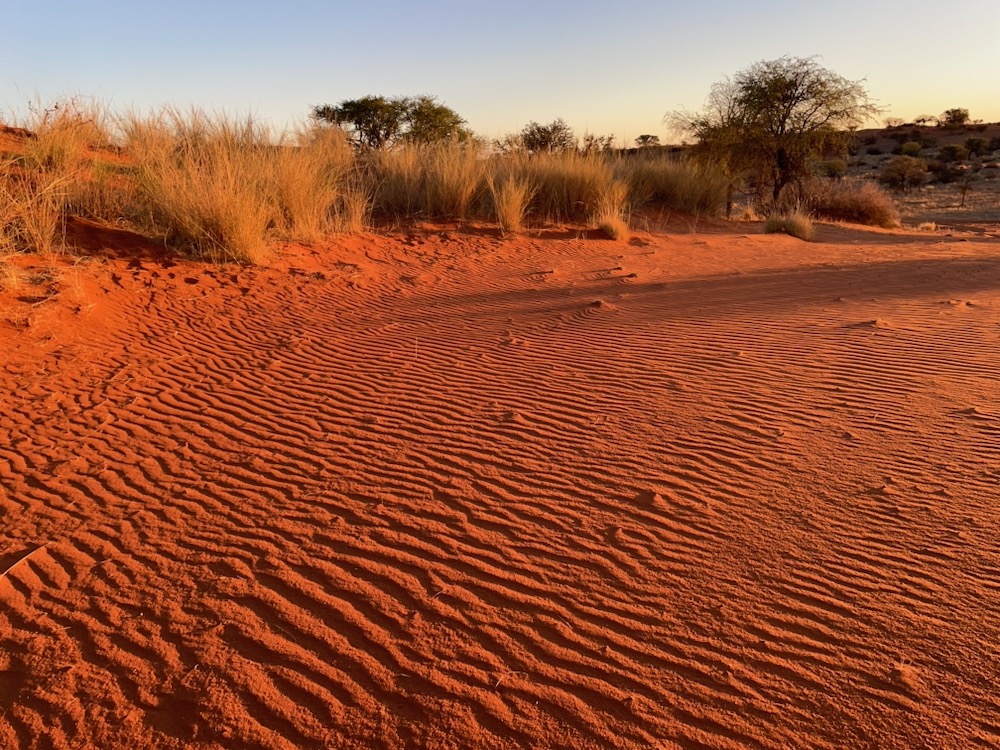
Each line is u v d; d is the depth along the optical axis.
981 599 3.04
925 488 3.96
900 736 2.40
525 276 10.48
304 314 8.34
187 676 2.81
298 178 12.02
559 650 2.89
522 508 3.98
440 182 14.34
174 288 8.76
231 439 5.02
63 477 4.47
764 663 2.76
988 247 14.81
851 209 24.25
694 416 5.15
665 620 3.04
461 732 2.50
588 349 6.90
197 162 11.65
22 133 13.02
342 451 4.80
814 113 23.48
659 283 9.85
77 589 3.37
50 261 8.51
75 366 6.38
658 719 2.53
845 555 3.41
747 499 3.97
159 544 3.73
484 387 5.95
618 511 3.91
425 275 10.41
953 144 68.12
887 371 5.91
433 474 4.42
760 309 8.24
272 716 2.60
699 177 20.17
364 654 2.90
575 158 16.42
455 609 3.16
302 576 3.42
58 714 2.64
